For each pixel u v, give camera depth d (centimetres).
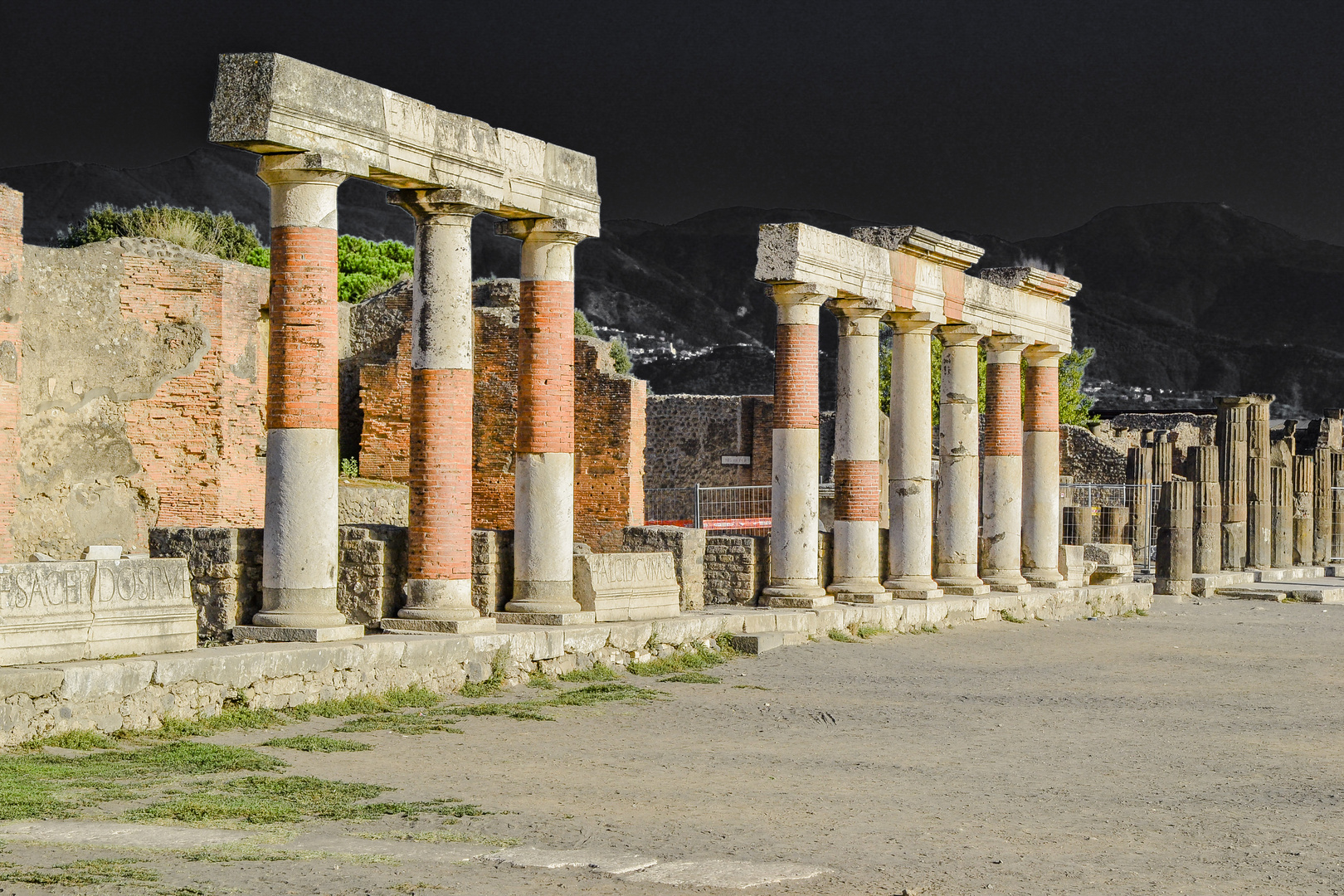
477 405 4541
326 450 1817
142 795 1184
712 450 6134
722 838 1114
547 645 2048
